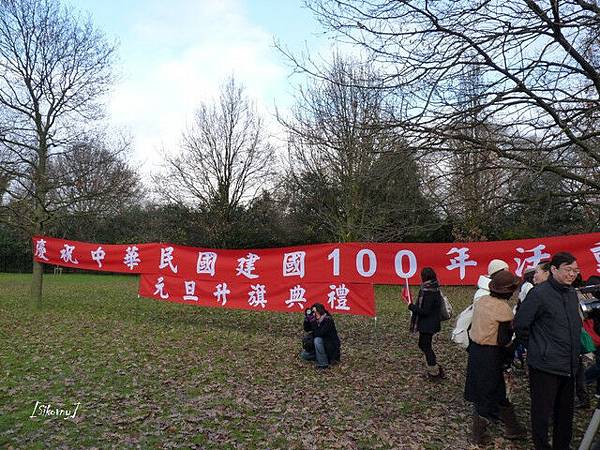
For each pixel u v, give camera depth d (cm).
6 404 595
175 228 3056
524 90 593
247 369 788
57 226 2014
